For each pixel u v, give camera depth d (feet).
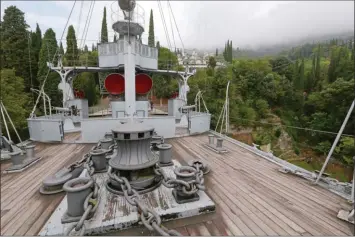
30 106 63.36
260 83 106.11
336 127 80.53
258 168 15.06
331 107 88.84
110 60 31.04
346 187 10.89
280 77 126.21
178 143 22.80
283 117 106.42
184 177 8.99
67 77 33.42
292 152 90.02
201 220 8.39
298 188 11.67
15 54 72.95
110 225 7.42
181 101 36.81
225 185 12.05
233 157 17.84
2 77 52.80
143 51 31.48
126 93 24.09
